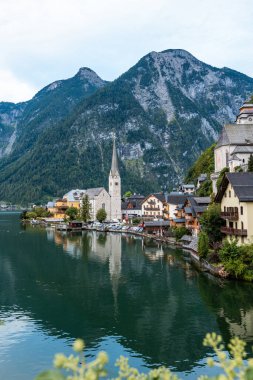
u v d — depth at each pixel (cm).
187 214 13550
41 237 16025
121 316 5497
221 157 14450
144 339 4644
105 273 8388
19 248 12456
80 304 6097
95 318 5422
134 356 4178
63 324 5216
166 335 4750
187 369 3869
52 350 4372
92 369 749
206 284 7131
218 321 5181
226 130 14500
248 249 7325
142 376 1023
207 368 3875
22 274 8388
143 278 7825
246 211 7556
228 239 8488
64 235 16988
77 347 775
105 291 6869
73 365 754
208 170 19938
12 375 3812
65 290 6975
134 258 10300
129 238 15538
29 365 4016
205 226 9150
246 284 6944
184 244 12238
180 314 5509
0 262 9850
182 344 4475
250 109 17950
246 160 13388
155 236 14812
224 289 6700
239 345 936
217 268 7544
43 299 6406
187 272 8300
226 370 819
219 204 9269
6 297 6544
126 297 6450
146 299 6309
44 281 7700
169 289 6888
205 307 5794
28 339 4700
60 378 704
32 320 5381
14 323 5266
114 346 4456
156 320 5291
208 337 952
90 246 12938
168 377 988
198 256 9431
